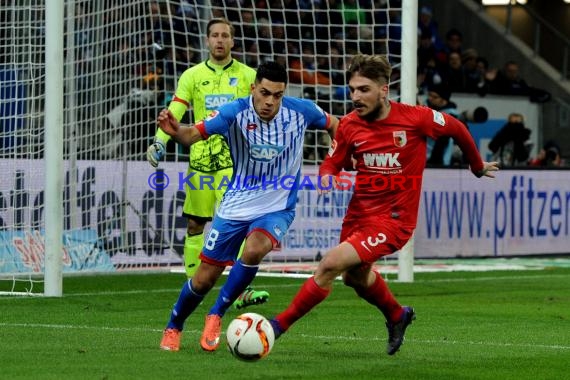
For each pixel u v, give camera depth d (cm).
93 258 3441
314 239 3881
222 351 1830
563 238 4503
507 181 4328
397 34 4538
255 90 1781
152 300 2703
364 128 1731
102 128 3519
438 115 1734
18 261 3231
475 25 5994
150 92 3647
